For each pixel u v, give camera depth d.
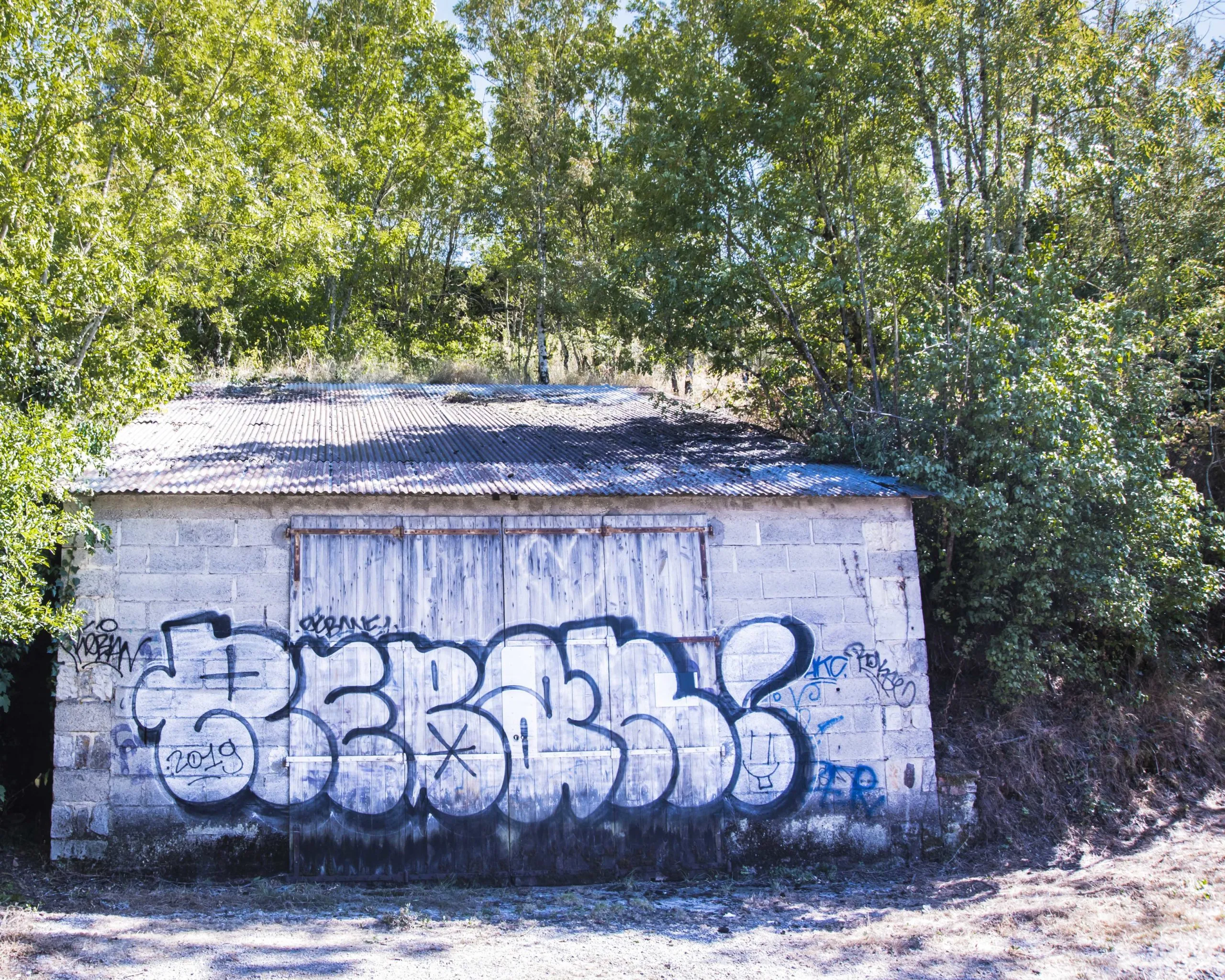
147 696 8.34
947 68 12.38
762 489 9.65
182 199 11.91
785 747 9.29
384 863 8.48
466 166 25.11
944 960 6.67
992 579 10.48
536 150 21.81
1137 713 11.12
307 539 8.78
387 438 11.26
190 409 12.46
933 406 10.95
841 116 13.05
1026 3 12.23
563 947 6.79
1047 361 10.55
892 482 10.22
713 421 13.42
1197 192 14.77
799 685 9.41
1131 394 11.36
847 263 13.63
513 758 8.80
